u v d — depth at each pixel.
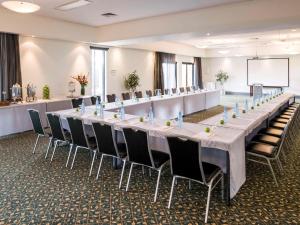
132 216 2.86
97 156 4.77
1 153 5.03
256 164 4.42
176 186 3.58
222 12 6.31
